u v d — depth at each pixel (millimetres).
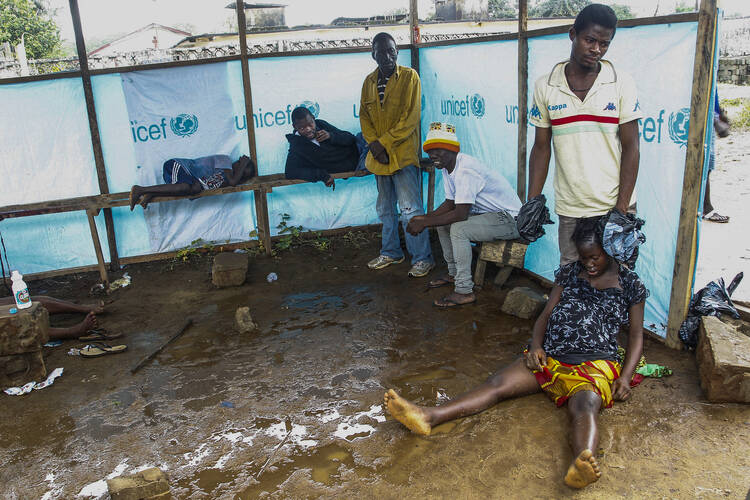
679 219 3561
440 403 3342
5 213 5293
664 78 3535
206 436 3186
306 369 3844
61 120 5758
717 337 3271
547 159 3656
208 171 6105
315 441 3066
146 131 6004
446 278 5148
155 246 6293
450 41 5695
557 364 3141
